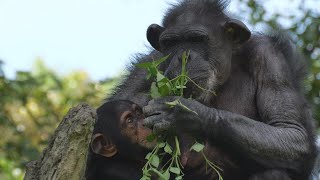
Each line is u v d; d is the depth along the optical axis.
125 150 13.88
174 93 12.80
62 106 22.03
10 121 20.84
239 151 13.28
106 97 15.93
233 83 14.53
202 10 14.48
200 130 12.88
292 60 14.73
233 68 14.61
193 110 12.74
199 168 13.94
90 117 10.98
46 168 10.93
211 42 14.09
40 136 21.39
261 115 14.22
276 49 14.67
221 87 14.43
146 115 12.67
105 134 13.95
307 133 13.95
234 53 14.66
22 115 21.52
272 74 14.27
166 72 13.56
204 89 13.22
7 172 20.59
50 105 21.95
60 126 11.05
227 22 14.33
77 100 22.14
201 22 14.24
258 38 14.94
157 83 12.78
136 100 14.85
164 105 12.59
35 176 10.98
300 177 13.75
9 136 20.88
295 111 13.94
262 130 13.38
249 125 13.32
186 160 13.48
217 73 14.11
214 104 14.41
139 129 13.86
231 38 14.45
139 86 15.03
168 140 12.61
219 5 14.74
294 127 13.74
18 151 20.12
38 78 22.53
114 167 13.92
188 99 12.85
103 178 13.98
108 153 13.92
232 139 13.11
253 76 14.48
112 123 13.95
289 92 14.14
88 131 10.96
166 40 14.17
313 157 14.11
